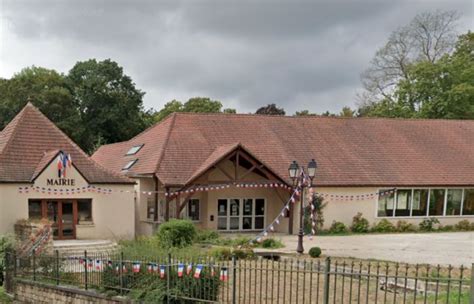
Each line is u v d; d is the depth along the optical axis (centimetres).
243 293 1098
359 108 5094
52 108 4972
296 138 3053
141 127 5859
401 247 2011
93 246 2183
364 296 1085
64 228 2330
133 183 2473
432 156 3127
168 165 2572
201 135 2889
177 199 2469
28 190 2233
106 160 3319
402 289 1142
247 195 2698
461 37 4616
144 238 2086
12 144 2380
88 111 5528
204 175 2447
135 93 5919
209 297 1057
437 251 1886
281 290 1152
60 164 2295
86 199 2380
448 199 2942
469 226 2892
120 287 1186
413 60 4584
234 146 2464
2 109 4884
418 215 2892
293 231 2628
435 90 4056
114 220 2427
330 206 2723
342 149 3030
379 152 3067
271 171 2539
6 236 1952
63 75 5694
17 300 1504
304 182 2292
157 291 1088
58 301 1329
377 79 4812
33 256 1485
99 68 5641
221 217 2662
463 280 783
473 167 3089
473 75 4041
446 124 3491
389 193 2825
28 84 5081
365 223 2730
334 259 1628
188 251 1247
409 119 3469
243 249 1730
